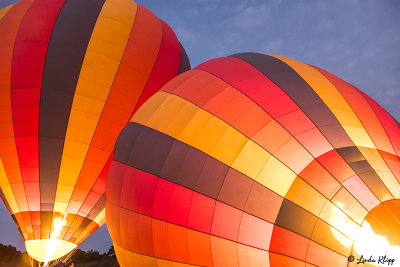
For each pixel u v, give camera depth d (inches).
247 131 253.3
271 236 224.2
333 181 227.3
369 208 219.1
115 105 402.3
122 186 295.9
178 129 277.6
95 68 398.3
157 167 272.5
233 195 237.8
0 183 405.7
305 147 241.3
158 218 264.8
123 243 303.0
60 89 389.4
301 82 287.9
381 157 244.7
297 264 216.7
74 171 399.2
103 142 400.8
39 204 401.7
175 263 263.7
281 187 230.1
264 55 336.2
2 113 386.3
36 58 393.4
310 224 219.0
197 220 246.1
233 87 285.6
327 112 264.1
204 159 254.5
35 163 392.2
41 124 387.2
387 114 304.3
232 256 235.1
